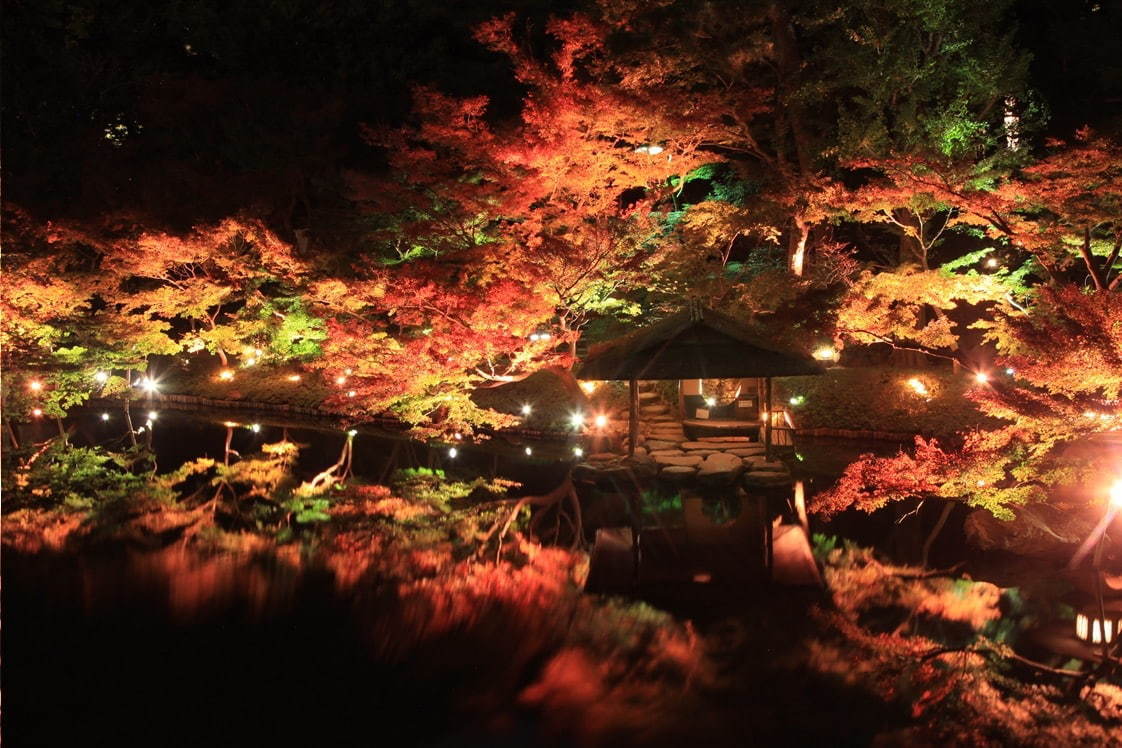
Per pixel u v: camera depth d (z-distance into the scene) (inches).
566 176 631.2
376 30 1000.9
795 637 335.6
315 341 906.7
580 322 710.5
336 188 888.3
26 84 1002.1
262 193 879.1
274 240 732.7
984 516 454.6
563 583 403.5
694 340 529.0
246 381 946.1
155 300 785.6
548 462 664.4
